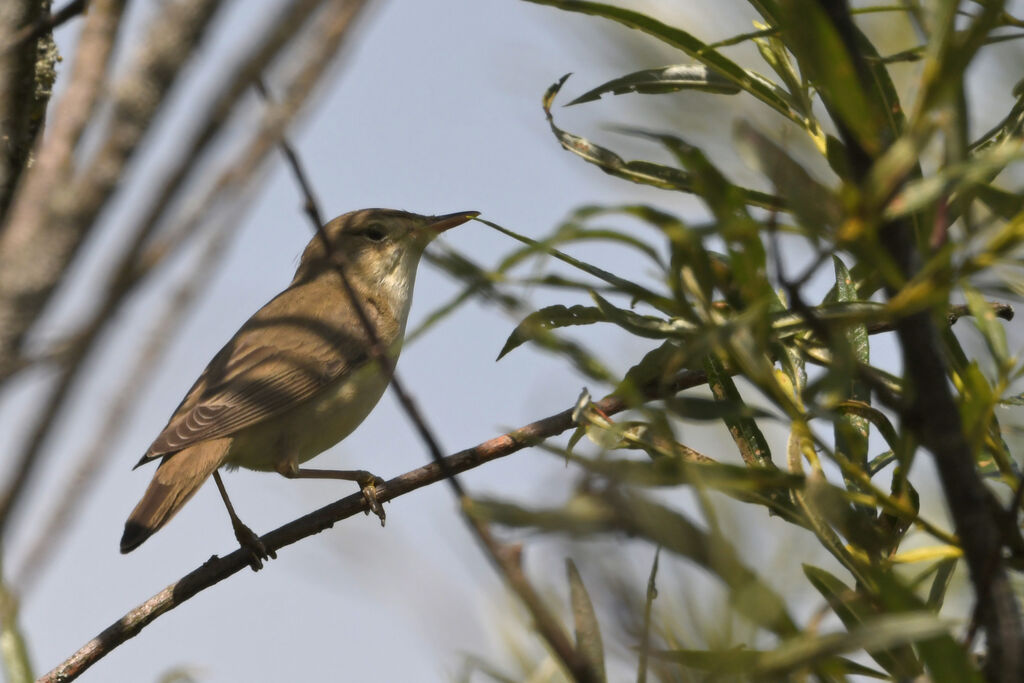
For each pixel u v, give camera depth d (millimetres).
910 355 2521
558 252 3393
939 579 3182
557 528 2070
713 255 3213
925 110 2209
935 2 2312
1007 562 2588
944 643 2246
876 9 2912
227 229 1893
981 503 2496
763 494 3023
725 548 2100
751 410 2750
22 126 4363
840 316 2586
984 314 2816
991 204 2717
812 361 3115
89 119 2982
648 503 2143
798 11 2299
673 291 2533
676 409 2752
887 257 2316
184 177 1728
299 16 1752
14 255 1976
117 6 3154
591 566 2111
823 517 2822
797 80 3504
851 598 2631
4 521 1752
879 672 2758
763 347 2508
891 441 3531
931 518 3805
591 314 3305
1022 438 3490
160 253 1763
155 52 1956
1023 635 2373
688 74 3695
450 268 2500
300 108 1888
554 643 2262
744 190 3379
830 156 2797
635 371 3107
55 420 1765
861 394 3703
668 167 3629
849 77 2287
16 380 1892
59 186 2381
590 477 2225
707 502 2150
